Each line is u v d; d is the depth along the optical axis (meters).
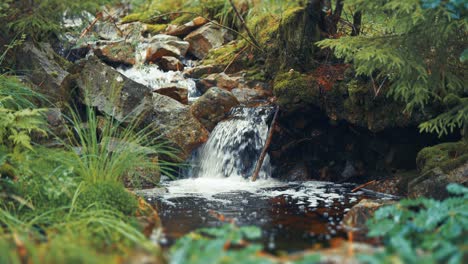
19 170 4.23
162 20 10.48
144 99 6.45
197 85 7.86
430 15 4.33
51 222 3.74
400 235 3.23
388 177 5.85
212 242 2.84
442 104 5.48
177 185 5.95
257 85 7.58
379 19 4.95
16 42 6.20
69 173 4.12
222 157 6.61
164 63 8.88
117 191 4.26
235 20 9.55
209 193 5.45
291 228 3.92
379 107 5.83
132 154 4.84
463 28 4.69
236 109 6.93
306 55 6.83
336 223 4.10
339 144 6.46
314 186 6.02
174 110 6.64
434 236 3.13
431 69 4.80
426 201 3.38
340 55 4.99
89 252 2.81
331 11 6.95
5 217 3.80
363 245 3.12
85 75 6.45
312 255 2.59
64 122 5.64
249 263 2.51
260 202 4.98
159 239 3.52
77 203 4.03
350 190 5.75
